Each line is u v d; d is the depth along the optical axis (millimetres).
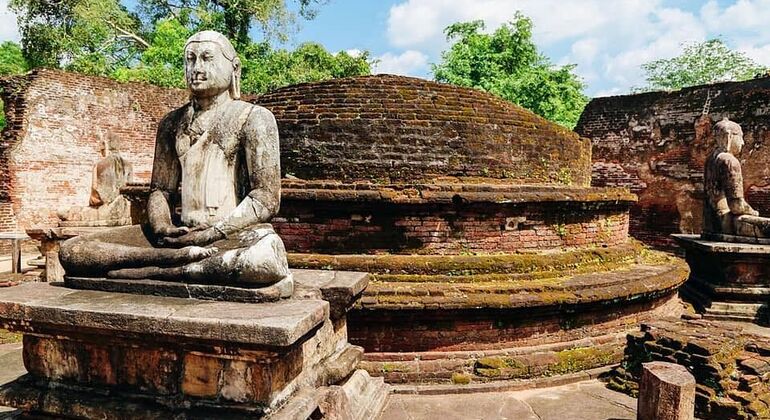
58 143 15672
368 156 7109
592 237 7750
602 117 17125
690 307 9281
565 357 6387
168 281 3654
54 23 21062
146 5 24719
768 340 6152
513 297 6160
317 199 6551
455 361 6145
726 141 10102
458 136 7223
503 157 7465
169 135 4152
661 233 16031
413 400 5727
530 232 7078
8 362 6555
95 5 20797
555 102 22609
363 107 7344
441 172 7156
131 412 3383
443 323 6219
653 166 16094
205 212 3920
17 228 14961
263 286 3518
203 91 3949
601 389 6113
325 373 4441
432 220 6703
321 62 24750
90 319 3283
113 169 10594
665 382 4555
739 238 9727
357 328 6184
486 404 5652
